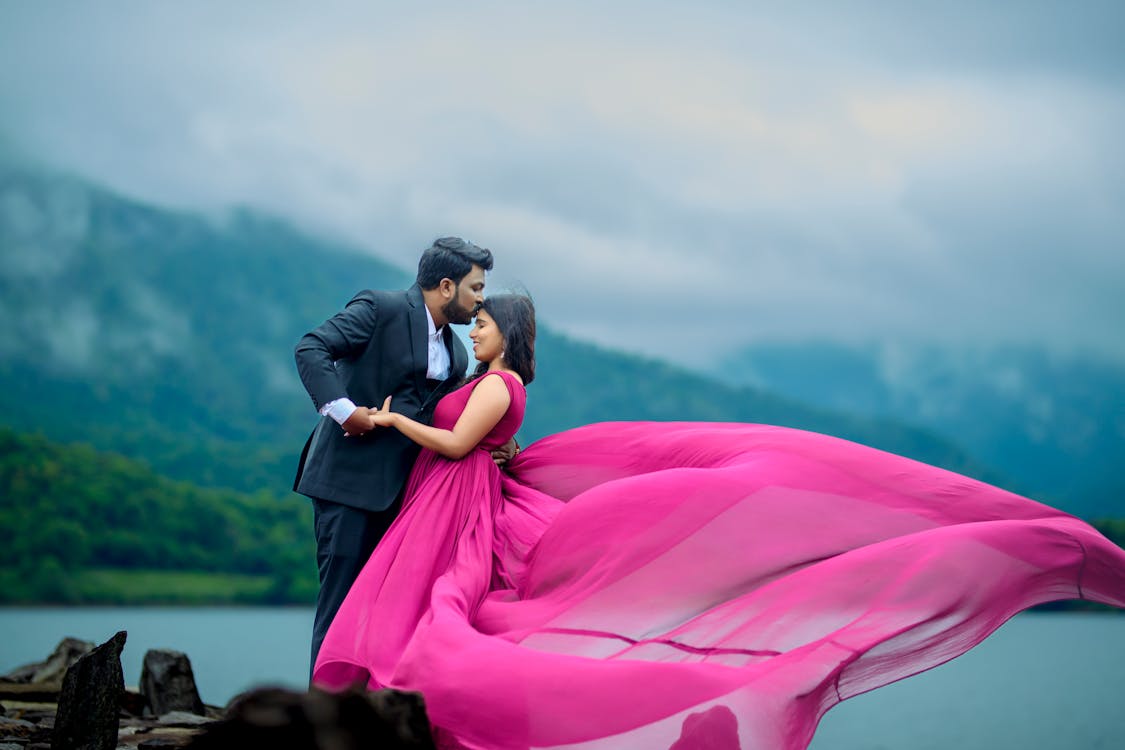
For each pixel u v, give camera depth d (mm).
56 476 120312
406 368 5723
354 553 5617
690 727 4062
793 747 4137
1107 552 4965
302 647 60938
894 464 5398
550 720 4094
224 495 133250
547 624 4797
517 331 5664
